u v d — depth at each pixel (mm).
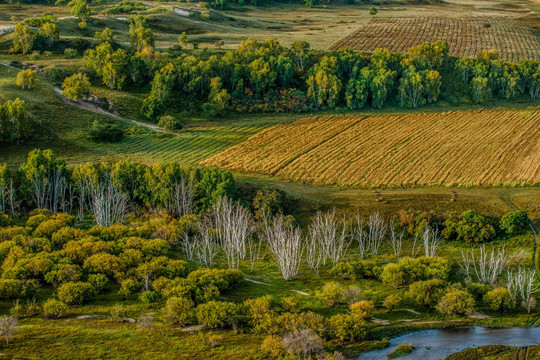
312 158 124188
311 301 73750
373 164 121062
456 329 68250
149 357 59188
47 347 59219
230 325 65875
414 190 109062
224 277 75375
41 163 100938
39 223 89312
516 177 113750
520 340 65875
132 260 77875
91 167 102188
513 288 75125
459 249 91375
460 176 114875
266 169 118188
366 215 100125
